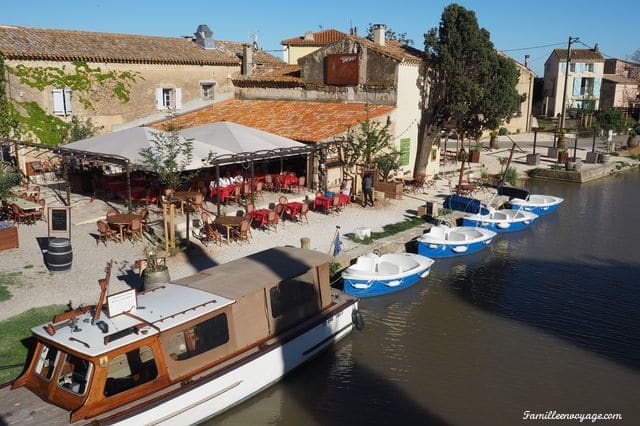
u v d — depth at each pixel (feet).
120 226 55.88
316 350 40.70
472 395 37.22
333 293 45.47
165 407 29.76
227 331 34.09
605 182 120.26
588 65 222.89
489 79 91.86
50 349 29.66
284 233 62.85
